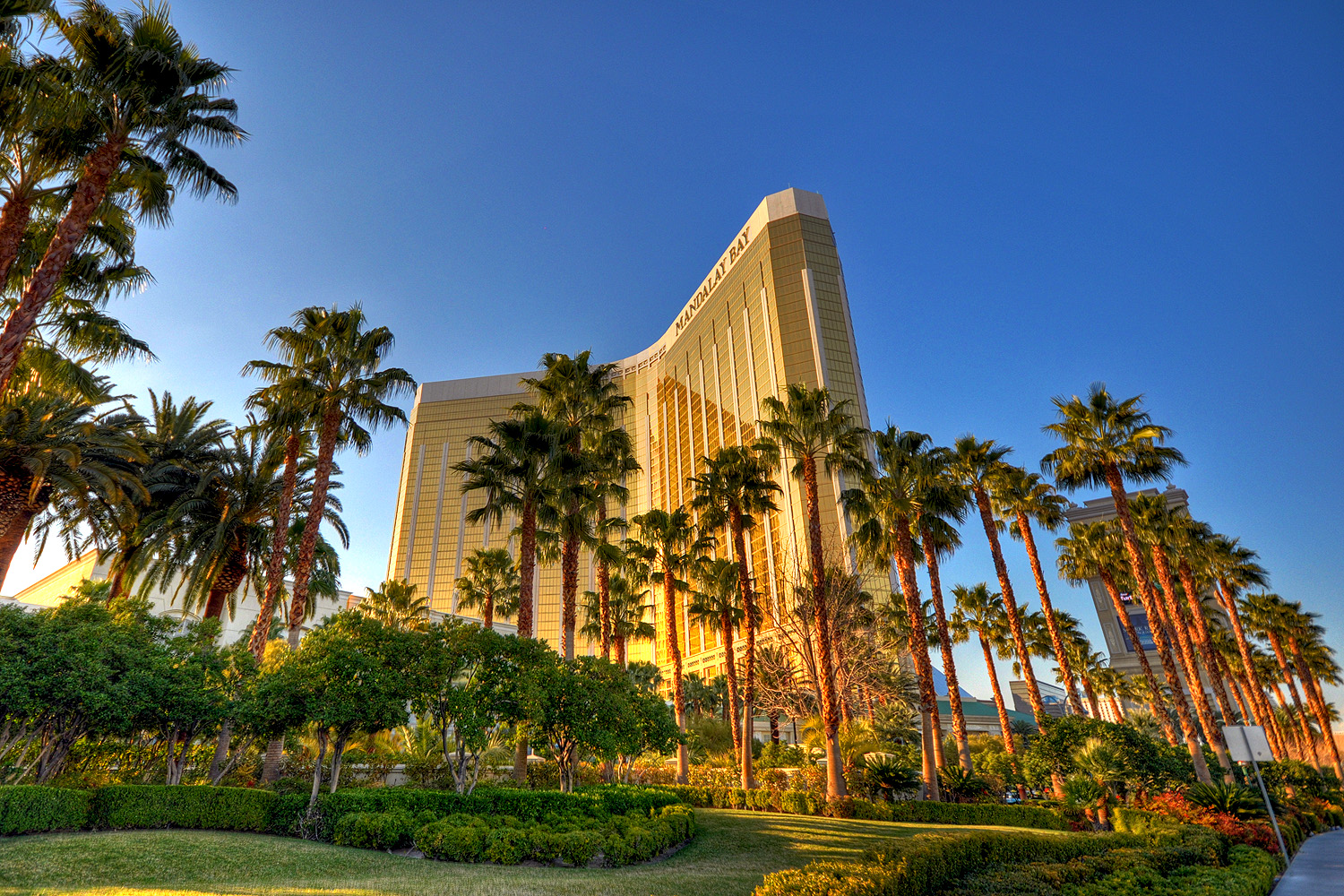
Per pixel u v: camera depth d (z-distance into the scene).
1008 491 35.12
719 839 18.45
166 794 15.48
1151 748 25.84
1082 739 26.59
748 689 30.75
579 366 31.66
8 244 15.09
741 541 33.06
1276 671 64.00
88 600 19.64
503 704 20.56
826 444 31.81
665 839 16.47
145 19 16.53
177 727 18.44
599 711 20.91
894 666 47.72
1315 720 61.88
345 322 26.56
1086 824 23.08
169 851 12.36
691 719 48.84
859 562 34.25
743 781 29.66
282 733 19.58
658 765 39.00
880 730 38.78
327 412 24.92
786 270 104.31
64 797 13.90
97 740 18.41
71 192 17.11
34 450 21.05
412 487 145.75
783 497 84.88
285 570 32.84
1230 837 17.89
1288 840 19.64
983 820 23.92
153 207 17.72
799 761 33.50
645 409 144.12
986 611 50.59
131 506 25.05
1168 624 52.72
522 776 22.44
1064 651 33.00
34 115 14.21
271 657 22.81
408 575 134.62
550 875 12.61
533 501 26.41
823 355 96.19
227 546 27.52
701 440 118.81
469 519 26.86
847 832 19.67
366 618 20.47
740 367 109.00
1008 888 9.73
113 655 17.02
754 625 31.78
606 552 30.11
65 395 22.69
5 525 20.48
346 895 9.96
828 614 30.39
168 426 29.31
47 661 15.44
